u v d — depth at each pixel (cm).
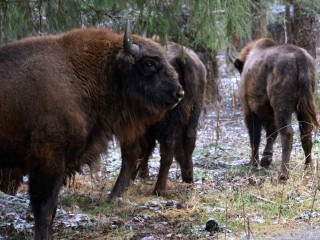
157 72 1293
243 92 2053
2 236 1260
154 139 1766
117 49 1277
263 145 2366
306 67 1831
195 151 2203
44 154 1164
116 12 1709
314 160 1925
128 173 1589
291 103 1845
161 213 1441
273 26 3622
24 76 1166
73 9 1678
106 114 1280
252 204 1479
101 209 1467
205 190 1641
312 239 1222
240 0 1605
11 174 1407
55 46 1229
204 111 2780
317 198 1491
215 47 1700
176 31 1630
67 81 1199
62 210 1440
